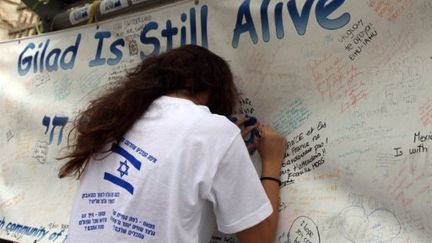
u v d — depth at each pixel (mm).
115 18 1670
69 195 1679
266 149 1203
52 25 1922
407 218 1001
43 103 1846
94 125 1027
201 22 1432
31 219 1750
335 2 1158
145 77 1065
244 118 1298
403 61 1045
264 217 961
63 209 1677
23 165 1854
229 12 1370
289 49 1232
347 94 1123
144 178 942
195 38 1440
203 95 1100
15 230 1778
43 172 1788
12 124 1933
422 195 983
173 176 924
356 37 1120
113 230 949
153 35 1549
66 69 1795
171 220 912
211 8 1413
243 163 959
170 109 1001
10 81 1984
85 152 1028
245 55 1321
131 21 1618
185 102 1014
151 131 983
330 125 1144
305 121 1190
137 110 1012
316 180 1152
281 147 1202
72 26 1867
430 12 1014
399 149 1025
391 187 1028
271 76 1264
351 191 1093
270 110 1261
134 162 970
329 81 1156
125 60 1618
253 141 1244
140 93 1026
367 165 1068
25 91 1920
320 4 1186
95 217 990
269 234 993
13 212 1814
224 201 947
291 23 1234
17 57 1984
